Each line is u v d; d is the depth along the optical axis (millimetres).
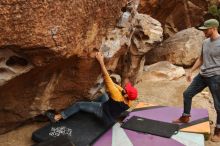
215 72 5238
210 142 5480
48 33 4305
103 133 5297
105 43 5711
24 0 4059
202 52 5465
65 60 4840
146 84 7863
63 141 4652
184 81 8117
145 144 5043
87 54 5109
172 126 5531
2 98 4883
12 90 4883
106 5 5336
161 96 7242
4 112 5070
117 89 5367
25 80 4867
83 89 5633
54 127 5270
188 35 9617
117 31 6023
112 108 5355
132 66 7449
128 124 5566
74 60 5043
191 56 9086
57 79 5234
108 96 5676
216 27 5223
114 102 5305
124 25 6121
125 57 7090
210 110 6730
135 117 5844
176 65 9180
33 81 4992
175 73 8352
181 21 11359
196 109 6215
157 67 8602
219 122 5469
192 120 5781
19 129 5402
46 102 5367
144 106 6359
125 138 5191
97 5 5070
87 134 5137
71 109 5551
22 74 4637
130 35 6621
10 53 4379
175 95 7312
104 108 5391
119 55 6418
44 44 4301
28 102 5211
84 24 4848
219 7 11555
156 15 10375
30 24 4160
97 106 5469
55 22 4352
